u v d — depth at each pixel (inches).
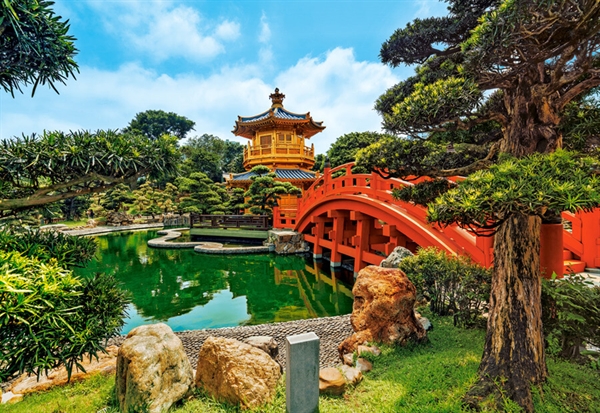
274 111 1016.9
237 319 314.8
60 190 112.6
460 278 194.5
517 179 88.8
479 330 179.2
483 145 201.3
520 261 115.6
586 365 129.0
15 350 75.1
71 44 98.0
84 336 91.4
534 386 107.1
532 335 112.4
